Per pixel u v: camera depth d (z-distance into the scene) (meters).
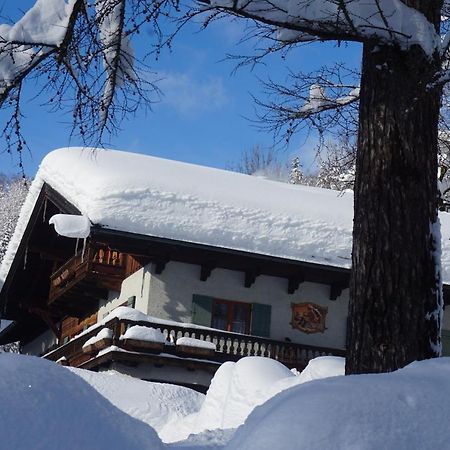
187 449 4.93
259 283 23.59
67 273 25.81
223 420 10.01
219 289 23.16
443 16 7.75
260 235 22.73
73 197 22.55
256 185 25.62
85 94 8.05
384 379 3.64
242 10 6.65
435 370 3.94
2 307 29.39
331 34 6.77
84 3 7.60
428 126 6.84
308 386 3.65
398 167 6.67
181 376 22.50
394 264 6.46
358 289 6.56
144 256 22.34
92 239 21.53
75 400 3.62
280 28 7.11
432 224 6.65
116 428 3.65
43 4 7.51
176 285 22.81
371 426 3.27
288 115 8.40
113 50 7.95
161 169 24.39
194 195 22.94
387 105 6.79
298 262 22.61
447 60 6.74
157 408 15.39
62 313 29.92
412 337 6.30
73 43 7.65
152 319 22.20
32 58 7.57
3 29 7.41
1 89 7.58
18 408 3.41
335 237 23.45
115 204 21.72
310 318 23.78
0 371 3.60
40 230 26.95
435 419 3.35
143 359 21.86
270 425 3.33
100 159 24.31
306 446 3.18
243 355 22.59
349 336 6.55
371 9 6.58
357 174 6.90
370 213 6.66
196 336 22.39
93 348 22.78
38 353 35.16
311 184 45.38
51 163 24.50
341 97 8.32
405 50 6.79
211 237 22.20
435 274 6.56
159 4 7.53
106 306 25.89
